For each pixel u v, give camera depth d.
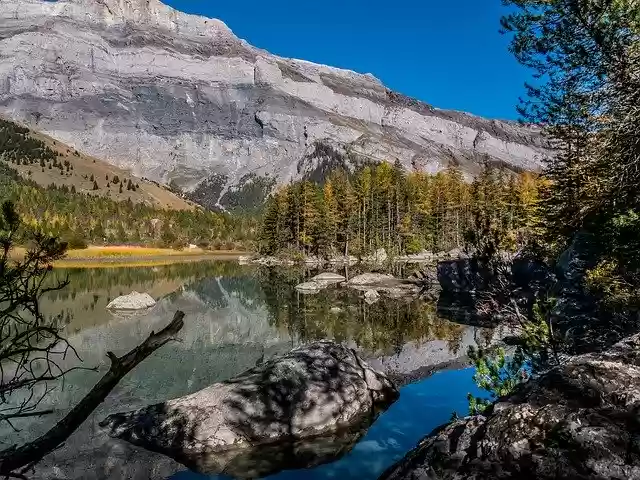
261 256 86.44
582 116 10.40
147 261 78.31
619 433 3.05
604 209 11.45
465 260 32.59
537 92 10.66
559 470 3.04
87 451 7.95
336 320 21.48
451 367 13.23
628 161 10.06
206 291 34.34
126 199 185.12
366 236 80.81
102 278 44.62
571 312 11.73
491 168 77.12
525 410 3.62
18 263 3.01
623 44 8.98
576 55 9.51
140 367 13.88
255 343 17.14
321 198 90.75
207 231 131.00
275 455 7.95
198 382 12.43
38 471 7.24
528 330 7.46
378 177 90.69
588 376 3.71
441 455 3.79
